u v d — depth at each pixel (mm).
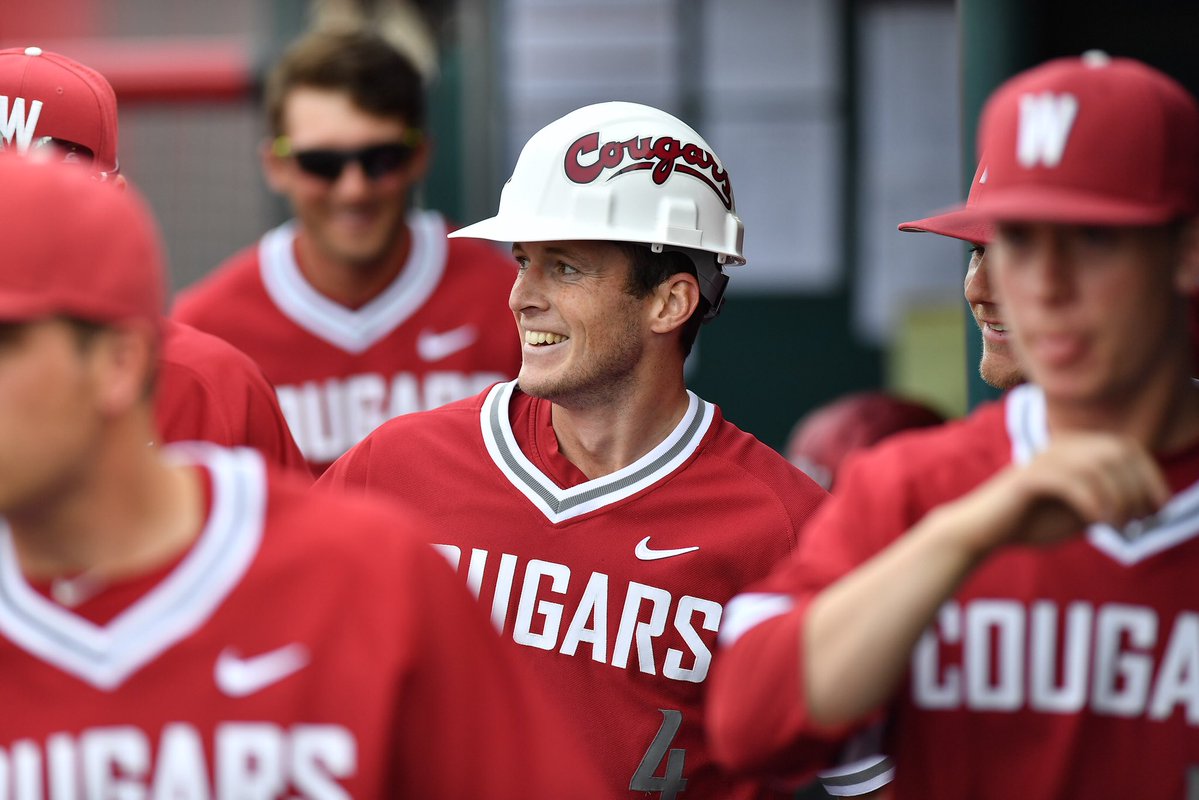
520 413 10398
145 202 23109
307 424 15703
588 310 9875
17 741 6422
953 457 6895
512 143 23531
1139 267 6277
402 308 15664
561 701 9797
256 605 6445
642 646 9742
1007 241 6426
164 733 6375
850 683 6215
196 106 22891
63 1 22859
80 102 10742
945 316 23578
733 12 23484
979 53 11664
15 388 5977
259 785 6395
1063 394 6402
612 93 23531
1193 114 6434
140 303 6180
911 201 23609
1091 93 6332
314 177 15102
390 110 15117
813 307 23891
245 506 6559
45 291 5945
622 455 10070
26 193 5992
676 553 9836
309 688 6414
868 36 23406
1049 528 6078
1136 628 6676
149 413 6434
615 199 10023
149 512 6422
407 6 21922
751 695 6492
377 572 6496
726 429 10320
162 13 22922
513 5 23281
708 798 9844
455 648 6598
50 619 6410
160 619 6402
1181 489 6688
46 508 6234
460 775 6621
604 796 6941
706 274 10336
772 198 23797
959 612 6793
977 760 6828
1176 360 6551
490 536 10023
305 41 15414
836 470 14750
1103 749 6730
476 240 16125
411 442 10398
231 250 23109
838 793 9570
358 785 6398
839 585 6469
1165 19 15594
